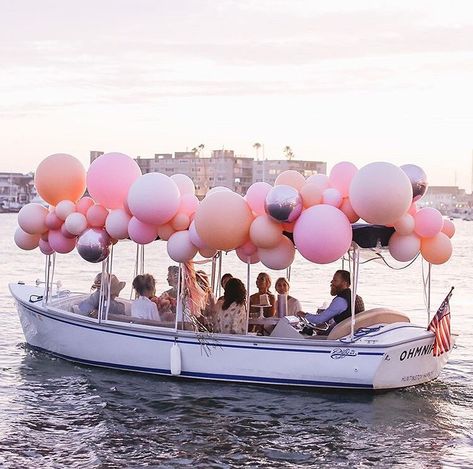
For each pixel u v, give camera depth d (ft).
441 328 39.37
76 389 39.83
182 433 33.55
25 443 32.09
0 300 78.64
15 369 43.60
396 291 99.50
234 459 30.58
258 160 605.73
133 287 43.88
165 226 38.32
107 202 39.34
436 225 37.19
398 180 33.53
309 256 34.73
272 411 36.42
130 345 42.14
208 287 42.68
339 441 32.73
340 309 39.63
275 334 40.24
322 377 38.86
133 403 37.55
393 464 30.19
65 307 47.42
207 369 40.52
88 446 31.86
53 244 42.22
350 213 35.17
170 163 590.96
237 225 35.88
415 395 39.40
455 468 29.81
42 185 41.27
